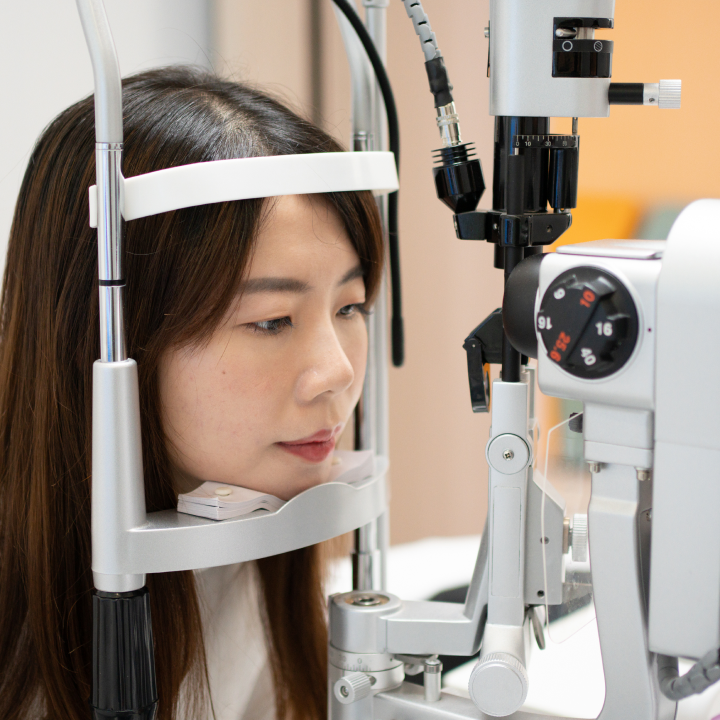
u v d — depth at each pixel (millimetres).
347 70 962
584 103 417
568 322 353
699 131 888
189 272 489
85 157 549
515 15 411
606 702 402
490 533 449
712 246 335
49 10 780
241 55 883
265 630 704
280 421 515
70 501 563
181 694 593
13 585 611
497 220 434
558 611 470
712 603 353
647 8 875
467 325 1072
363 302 583
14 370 605
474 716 459
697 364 337
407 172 1007
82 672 574
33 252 580
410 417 1070
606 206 924
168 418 521
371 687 488
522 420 435
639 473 372
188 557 445
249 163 448
